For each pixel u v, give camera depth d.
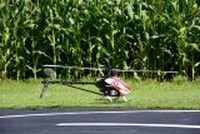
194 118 31.36
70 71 59.34
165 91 48.75
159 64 59.19
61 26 60.34
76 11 60.28
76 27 59.88
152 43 59.28
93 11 59.88
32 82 56.34
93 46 58.78
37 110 35.28
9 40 60.09
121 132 26.84
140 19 59.56
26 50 59.72
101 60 59.56
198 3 60.97
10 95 45.03
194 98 41.44
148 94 45.62
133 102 38.81
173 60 60.25
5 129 28.08
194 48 58.56
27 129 28.05
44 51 60.72
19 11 60.81
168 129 27.62
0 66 59.50
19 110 35.34
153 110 34.94
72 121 30.53
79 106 36.69
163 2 60.59
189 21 60.25
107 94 39.19
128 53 60.28
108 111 34.53
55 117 32.09
